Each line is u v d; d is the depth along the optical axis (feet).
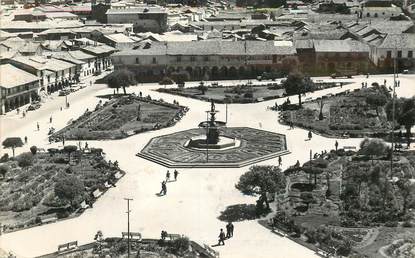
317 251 269.44
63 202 343.26
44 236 296.71
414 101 458.91
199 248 275.80
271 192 324.19
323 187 361.30
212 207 335.06
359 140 482.28
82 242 287.89
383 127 516.32
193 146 467.11
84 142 492.54
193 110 613.11
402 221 303.89
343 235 284.82
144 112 604.49
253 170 326.65
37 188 369.71
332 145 468.75
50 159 434.30
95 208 337.31
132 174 402.93
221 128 529.86
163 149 461.37
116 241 285.64
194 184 378.53
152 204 342.23
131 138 503.61
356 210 317.22
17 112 616.80
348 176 373.81
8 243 286.05
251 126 539.70
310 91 620.90
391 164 379.35
